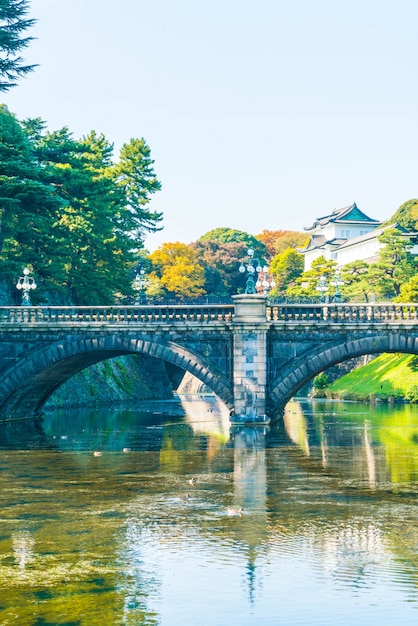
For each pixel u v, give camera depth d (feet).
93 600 83.30
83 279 324.60
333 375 465.88
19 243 297.33
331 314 222.89
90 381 352.69
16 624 77.71
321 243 644.27
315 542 101.65
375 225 648.38
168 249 602.44
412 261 431.43
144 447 189.88
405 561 94.02
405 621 77.66
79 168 335.67
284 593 84.64
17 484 140.67
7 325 230.07
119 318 229.66
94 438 209.36
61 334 230.48
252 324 221.05
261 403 221.87
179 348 226.17
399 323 218.59
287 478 144.97
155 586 86.94
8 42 304.50
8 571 91.76
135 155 422.00
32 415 268.62
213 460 167.22
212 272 611.06
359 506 121.08
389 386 369.91
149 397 425.69
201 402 398.21
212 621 78.07
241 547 99.76
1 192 268.62
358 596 83.66
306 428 230.68
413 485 137.49
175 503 124.06
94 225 338.13
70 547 100.58
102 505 122.93
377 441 197.98
